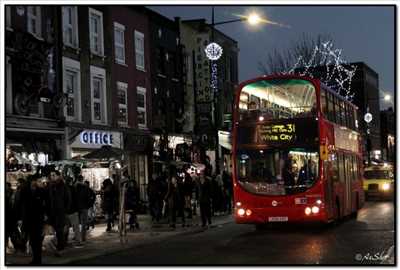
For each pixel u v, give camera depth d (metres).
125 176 22.39
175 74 37.12
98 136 28.09
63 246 15.43
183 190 23.23
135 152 31.48
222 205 29.23
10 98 22.48
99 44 29.14
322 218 19.34
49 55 24.91
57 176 15.65
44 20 25.11
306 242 17.58
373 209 31.38
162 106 35.22
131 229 21.95
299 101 19.86
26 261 14.59
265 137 19.95
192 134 37.62
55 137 24.94
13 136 22.36
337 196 21.52
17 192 15.24
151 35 34.22
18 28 22.94
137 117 32.19
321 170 19.48
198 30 38.47
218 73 42.19
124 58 31.27
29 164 22.03
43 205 14.08
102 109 29.11
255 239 18.72
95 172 25.69
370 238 18.12
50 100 24.38
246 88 20.30
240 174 20.09
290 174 19.64
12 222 15.43
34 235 13.89
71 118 26.78
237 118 20.33
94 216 23.20
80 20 27.66
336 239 18.05
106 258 15.32
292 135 19.75
